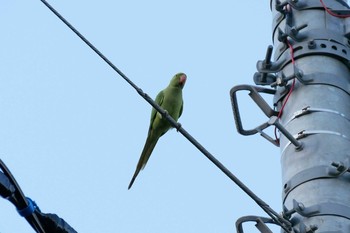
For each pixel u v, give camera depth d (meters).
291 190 11.37
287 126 11.95
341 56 12.32
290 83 12.25
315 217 10.91
